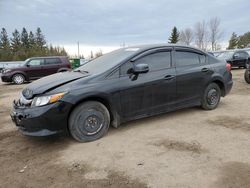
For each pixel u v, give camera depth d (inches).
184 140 161.6
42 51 2554.1
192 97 213.5
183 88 204.7
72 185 116.1
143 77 182.1
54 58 617.6
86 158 141.7
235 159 134.0
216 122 196.2
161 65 194.2
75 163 136.3
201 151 144.7
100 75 168.7
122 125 195.2
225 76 236.1
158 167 128.3
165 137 167.9
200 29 2036.2
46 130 151.6
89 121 163.3
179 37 2324.1
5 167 135.9
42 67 600.4
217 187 109.8
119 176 121.5
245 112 223.5
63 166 134.2
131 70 178.1
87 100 163.3
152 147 152.6
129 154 144.4
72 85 158.2
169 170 125.0
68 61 633.6
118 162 135.4
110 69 172.6
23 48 2945.4
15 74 582.6
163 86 191.3
